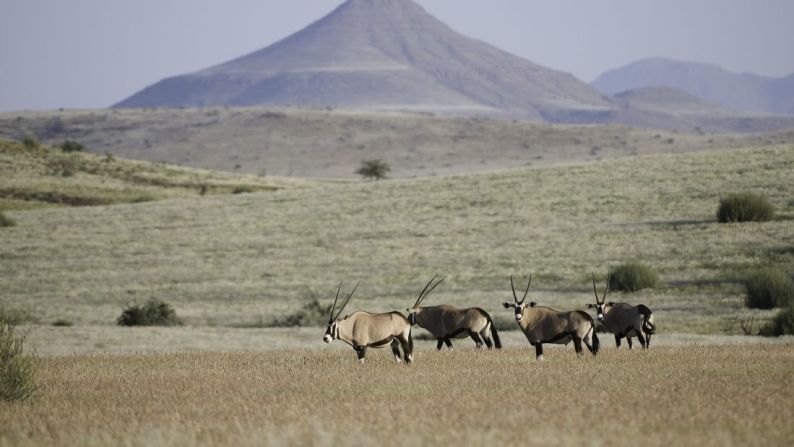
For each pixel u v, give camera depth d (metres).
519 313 72.19
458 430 37.97
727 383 53.94
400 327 71.75
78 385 62.62
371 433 37.94
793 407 43.50
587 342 73.06
